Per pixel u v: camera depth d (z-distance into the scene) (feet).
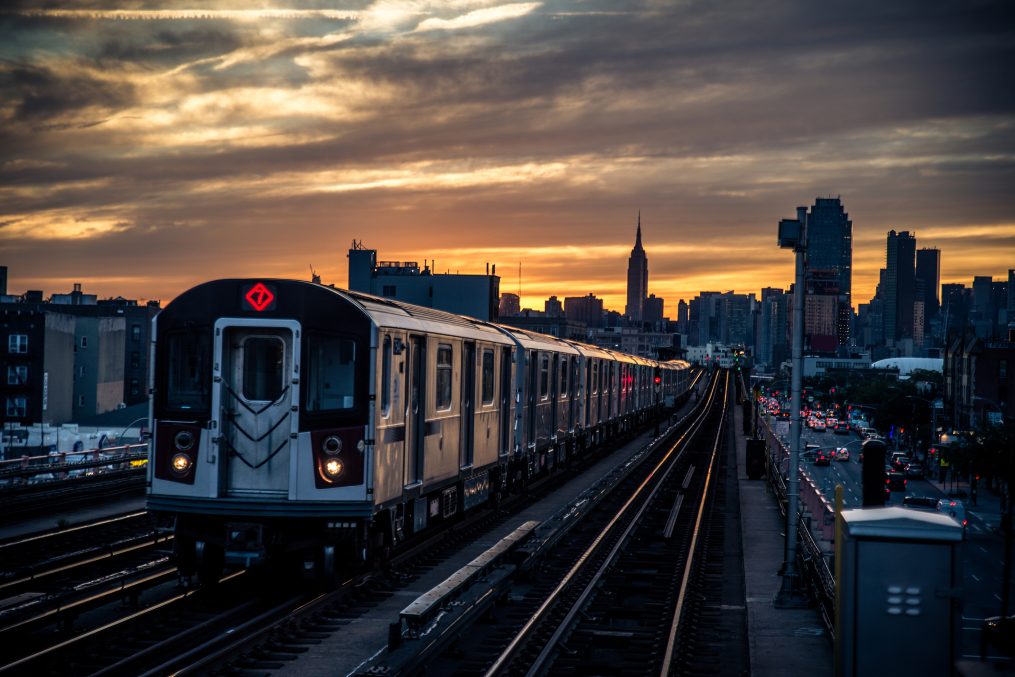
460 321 63.98
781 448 99.35
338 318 44.16
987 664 29.89
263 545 43.70
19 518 71.31
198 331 44.37
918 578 30.58
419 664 33.99
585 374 122.42
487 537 66.13
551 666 37.83
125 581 44.62
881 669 30.63
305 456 43.57
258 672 34.12
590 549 62.18
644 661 39.73
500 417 73.00
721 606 52.49
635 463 124.98
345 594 45.32
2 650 36.27
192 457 44.16
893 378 524.11
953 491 234.79
